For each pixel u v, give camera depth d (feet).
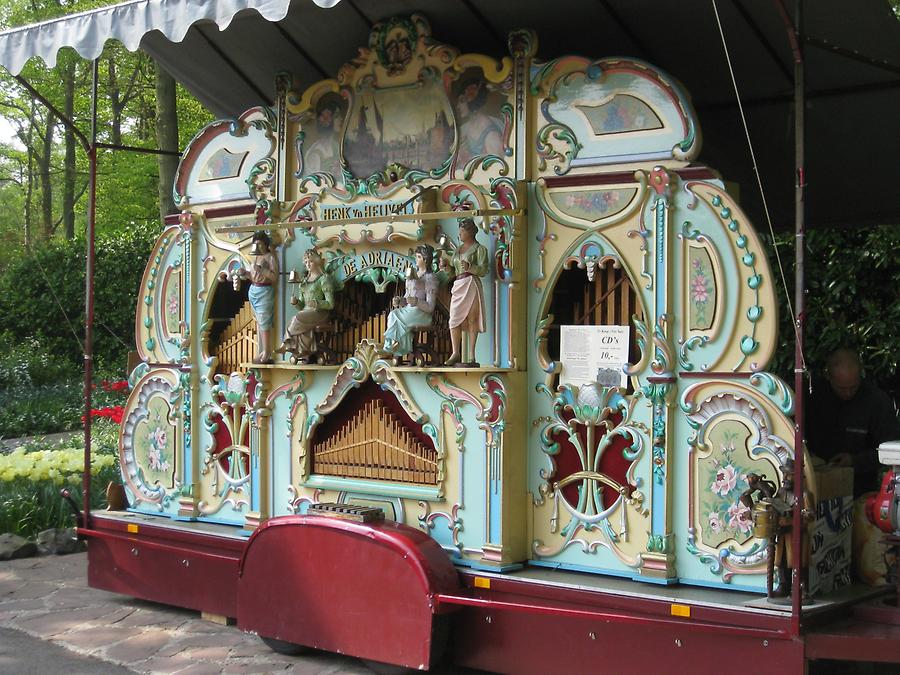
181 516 19.72
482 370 15.19
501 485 15.21
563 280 16.44
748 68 18.08
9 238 96.22
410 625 14.90
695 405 14.11
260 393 18.25
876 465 16.22
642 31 17.26
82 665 16.30
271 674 15.79
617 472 14.82
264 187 18.72
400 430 16.60
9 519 24.97
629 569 14.52
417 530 15.74
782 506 12.82
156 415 20.33
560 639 14.28
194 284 19.72
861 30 16.24
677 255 14.32
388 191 16.89
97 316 58.54
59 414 45.01
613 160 14.90
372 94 17.33
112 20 16.34
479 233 15.83
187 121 66.59
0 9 69.77
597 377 14.98
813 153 19.93
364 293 18.15
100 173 74.74
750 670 12.64
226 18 14.75
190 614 19.25
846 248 22.57
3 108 86.33
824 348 22.85
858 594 13.65
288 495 18.03
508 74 15.78
